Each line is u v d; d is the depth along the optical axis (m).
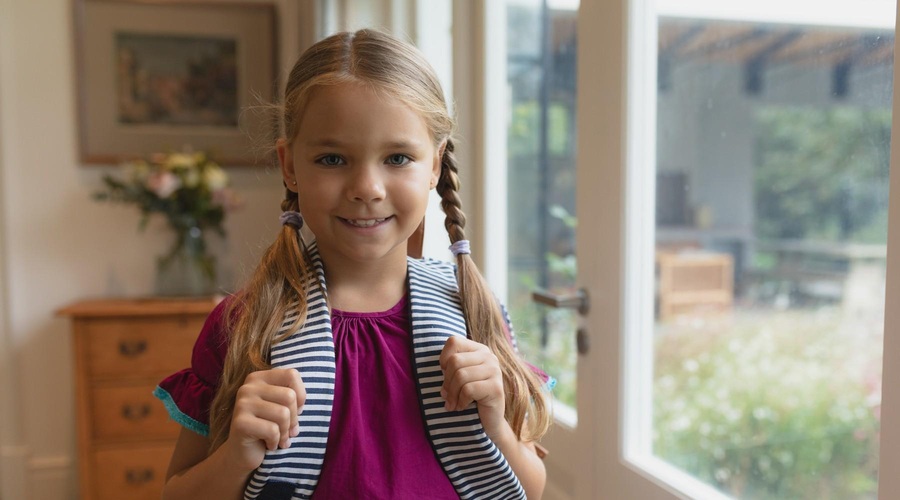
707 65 2.01
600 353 1.26
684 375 1.91
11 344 2.53
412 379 0.74
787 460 1.54
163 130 2.59
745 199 2.45
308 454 0.69
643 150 1.20
